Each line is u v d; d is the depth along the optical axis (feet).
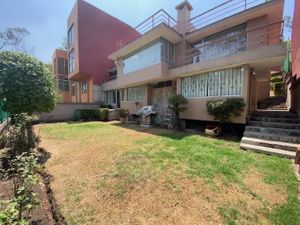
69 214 8.89
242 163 14.64
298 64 16.74
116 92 59.31
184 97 32.27
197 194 10.08
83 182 12.03
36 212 9.21
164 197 9.84
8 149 17.40
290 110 28.48
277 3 24.80
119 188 10.91
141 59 40.96
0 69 15.87
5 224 6.19
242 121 24.73
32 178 9.06
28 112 17.57
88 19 58.59
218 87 28.66
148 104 44.65
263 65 26.35
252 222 8.00
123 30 68.69
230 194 10.14
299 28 17.01
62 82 82.53
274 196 10.03
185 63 36.94
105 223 8.16
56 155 18.03
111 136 26.20
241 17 28.68
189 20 36.63
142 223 8.04
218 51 33.04
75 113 54.39
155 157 15.66
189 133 28.43
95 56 60.64
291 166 14.28
